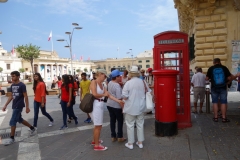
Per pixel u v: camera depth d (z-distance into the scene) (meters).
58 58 83.75
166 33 6.26
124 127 7.05
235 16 10.99
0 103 16.33
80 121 8.30
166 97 5.66
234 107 8.98
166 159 4.43
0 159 4.85
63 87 7.25
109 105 5.57
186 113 6.44
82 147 5.36
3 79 55.88
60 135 6.49
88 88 8.05
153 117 8.10
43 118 9.21
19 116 6.20
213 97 6.96
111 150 5.05
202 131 6.00
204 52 11.55
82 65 98.12
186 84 6.41
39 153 5.11
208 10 11.21
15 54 77.12
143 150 4.94
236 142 5.07
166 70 5.58
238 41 11.02
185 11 15.16
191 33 17.45
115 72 5.56
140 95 4.99
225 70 6.79
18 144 5.82
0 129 7.61
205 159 4.33
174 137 5.66
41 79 7.28
